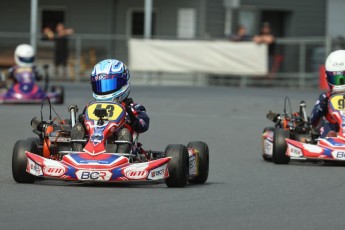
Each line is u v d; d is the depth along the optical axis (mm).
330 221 27781
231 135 61594
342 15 131875
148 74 114562
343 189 36000
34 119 37031
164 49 112562
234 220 27578
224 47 111875
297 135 47312
